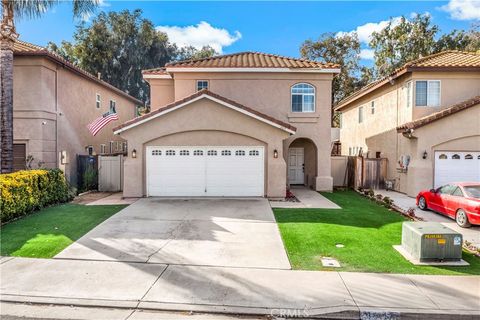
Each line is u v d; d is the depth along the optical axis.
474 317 5.30
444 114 15.78
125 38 44.88
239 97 18.19
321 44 37.28
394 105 19.22
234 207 12.94
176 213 11.90
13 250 8.01
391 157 19.36
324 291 6.09
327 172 18.19
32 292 5.99
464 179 16.12
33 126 16.39
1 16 13.28
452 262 7.45
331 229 9.93
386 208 13.30
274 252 8.06
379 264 7.36
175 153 15.00
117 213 11.84
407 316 5.35
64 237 9.01
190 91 18.27
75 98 20.03
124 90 45.69
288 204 13.77
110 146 26.47
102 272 6.84
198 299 5.79
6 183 10.38
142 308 5.54
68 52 40.16
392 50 35.72
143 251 8.05
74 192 15.24
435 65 16.81
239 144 14.90
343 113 30.00
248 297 5.87
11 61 13.37
